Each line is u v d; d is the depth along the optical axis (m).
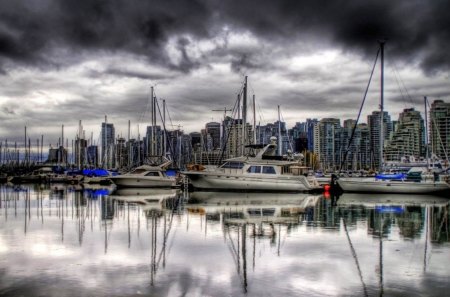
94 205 42.22
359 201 48.62
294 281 15.20
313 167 151.38
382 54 60.84
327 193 61.47
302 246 21.30
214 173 60.81
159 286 14.48
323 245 21.61
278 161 61.19
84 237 23.56
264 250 20.28
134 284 14.69
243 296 13.57
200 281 15.12
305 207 40.97
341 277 15.72
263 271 16.50
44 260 17.94
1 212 35.75
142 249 20.38
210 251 20.03
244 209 38.66
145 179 71.69
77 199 50.09
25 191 67.62
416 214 35.31
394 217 33.25
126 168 109.19
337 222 30.16
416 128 164.12
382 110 61.47
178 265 17.30
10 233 24.86
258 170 60.59
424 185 57.75
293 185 60.34
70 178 100.25
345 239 23.36
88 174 99.06
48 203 44.59
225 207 40.50
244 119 72.56
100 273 15.98
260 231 25.97
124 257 18.66
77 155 134.38
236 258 18.62
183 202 45.81
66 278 15.29
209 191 61.50
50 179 102.62
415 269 16.92
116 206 41.22
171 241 22.48
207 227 27.42
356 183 60.19
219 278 15.52
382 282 15.12
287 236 24.23
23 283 14.66
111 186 84.94
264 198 51.84
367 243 22.23
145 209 38.34
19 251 19.69
